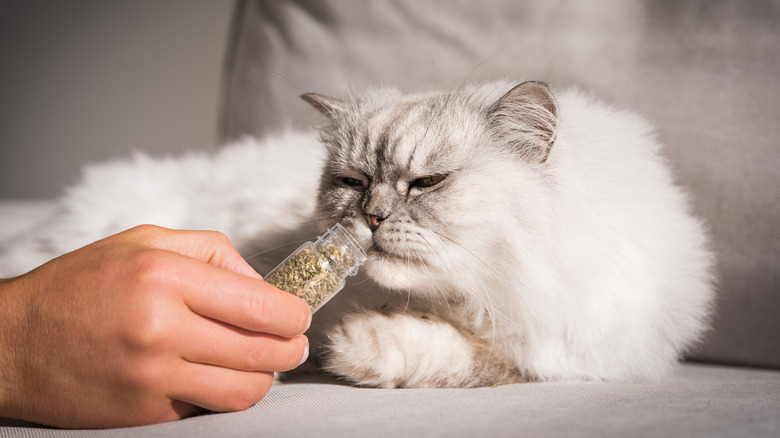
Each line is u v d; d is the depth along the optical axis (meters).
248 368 0.42
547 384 0.51
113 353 0.40
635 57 0.70
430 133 0.53
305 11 0.84
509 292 0.53
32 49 1.52
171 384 0.40
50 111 1.53
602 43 0.71
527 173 0.53
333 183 0.57
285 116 0.84
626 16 0.71
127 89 1.50
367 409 0.42
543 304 0.52
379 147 0.55
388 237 0.51
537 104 0.53
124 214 0.69
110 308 0.40
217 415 0.42
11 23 1.51
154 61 1.48
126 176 0.73
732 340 0.65
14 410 0.41
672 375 0.57
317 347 0.55
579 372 0.54
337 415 0.41
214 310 0.40
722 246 0.66
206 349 0.41
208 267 0.41
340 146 0.57
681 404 0.43
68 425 0.41
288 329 0.42
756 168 0.65
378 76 0.79
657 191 0.57
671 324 0.56
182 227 0.69
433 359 0.50
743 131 0.65
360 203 0.53
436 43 0.77
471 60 0.76
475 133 0.54
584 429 0.38
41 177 1.55
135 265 0.40
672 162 0.67
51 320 0.40
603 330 0.53
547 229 0.52
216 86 1.45
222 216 0.66
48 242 0.68
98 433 0.40
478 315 0.54
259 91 0.85
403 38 0.79
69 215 0.70
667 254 0.56
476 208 0.51
